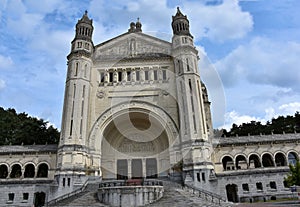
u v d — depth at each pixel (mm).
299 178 26375
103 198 23047
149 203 22094
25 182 34469
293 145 37375
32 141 53688
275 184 33781
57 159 33750
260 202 30125
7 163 36969
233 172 35281
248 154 37219
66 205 23469
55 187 31109
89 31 42312
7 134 53219
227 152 37562
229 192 35344
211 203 24078
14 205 32844
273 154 37000
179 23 41938
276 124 61062
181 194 24188
